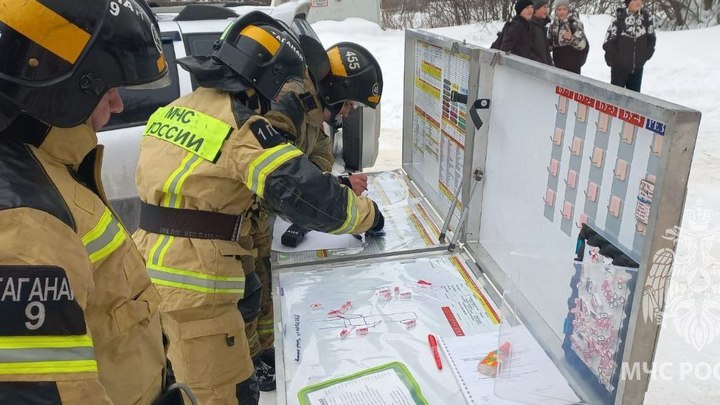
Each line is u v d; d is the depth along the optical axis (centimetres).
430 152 222
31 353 68
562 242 128
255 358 213
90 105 84
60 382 70
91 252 86
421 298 158
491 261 169
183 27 292
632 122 99
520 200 149
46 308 69
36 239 70
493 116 162
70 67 80
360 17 1294
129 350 97
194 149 154
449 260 179
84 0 82
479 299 156
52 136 83
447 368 129
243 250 167
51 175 82
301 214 150
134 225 275
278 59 158
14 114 78
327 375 128
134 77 90
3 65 76
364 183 222
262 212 187
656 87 725
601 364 109
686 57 821
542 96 132
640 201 98
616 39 622
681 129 86
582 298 114
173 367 167
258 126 150
